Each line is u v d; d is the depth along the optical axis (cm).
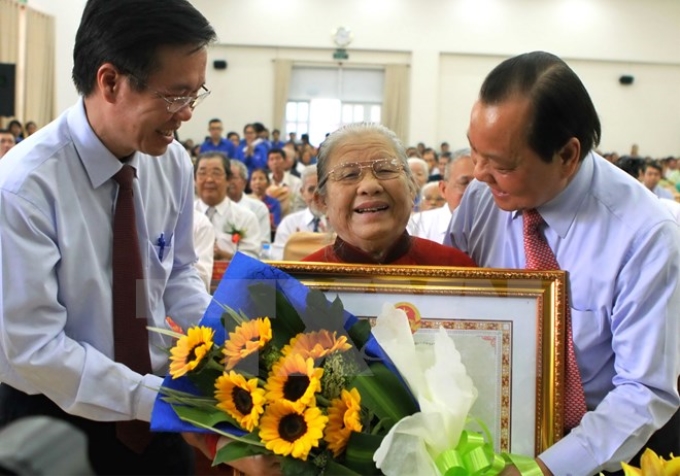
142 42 117
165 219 148
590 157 120
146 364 131
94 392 122
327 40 1285
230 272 103
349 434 89
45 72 935
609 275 112
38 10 921
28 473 41
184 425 93
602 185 117
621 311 110
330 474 88
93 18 121
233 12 1279
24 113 902
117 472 115
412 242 132
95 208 132
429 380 91
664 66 1287
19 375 130
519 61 107
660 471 83
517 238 129
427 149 1091
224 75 1291
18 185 120
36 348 121
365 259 126
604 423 102
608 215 114
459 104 1293
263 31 1282
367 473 88
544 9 1274
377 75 1298
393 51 1286
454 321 106
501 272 106
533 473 92
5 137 596
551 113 103
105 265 134
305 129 1309
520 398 104
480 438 91
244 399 91
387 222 122
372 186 120
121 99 122
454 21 1278
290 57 1291
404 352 93
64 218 126
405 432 86
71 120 131
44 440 43
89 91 126
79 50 124
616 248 112
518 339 105
